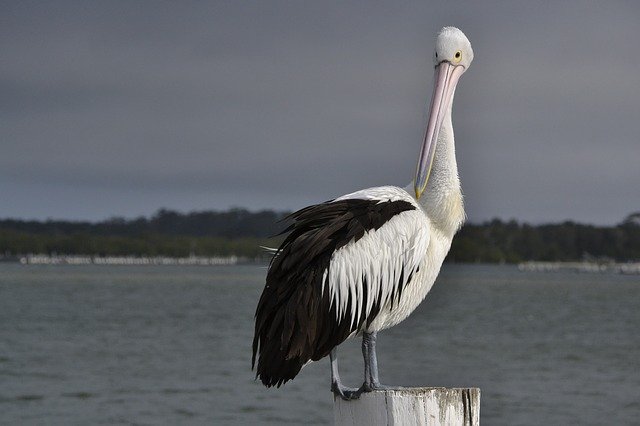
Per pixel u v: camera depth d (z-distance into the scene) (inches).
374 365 284.4
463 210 308.3
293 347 266.2
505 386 944.3
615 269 7623.0
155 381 929.5
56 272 5531.5
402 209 288.0
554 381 978.1
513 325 1804.9
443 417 231.5
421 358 1198.3
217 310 2129.7
